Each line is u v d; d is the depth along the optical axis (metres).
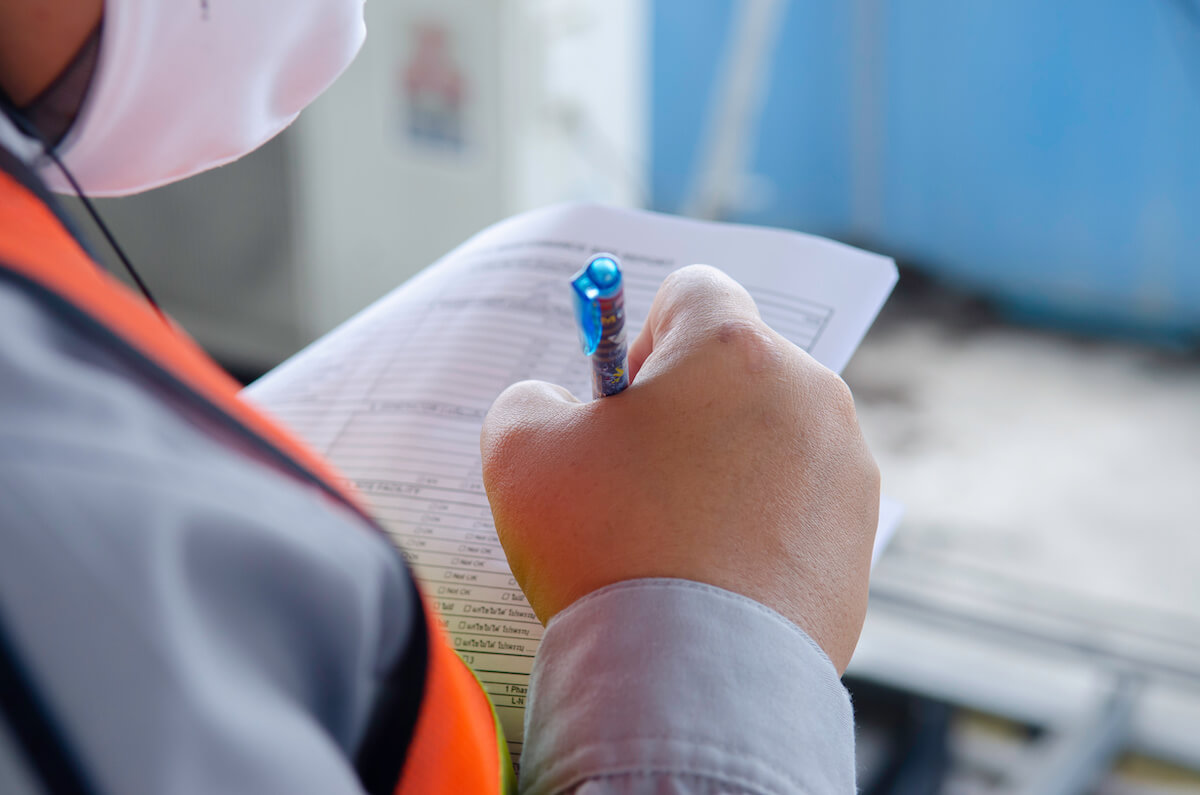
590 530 0.62
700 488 0.61
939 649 1.77
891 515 0.76
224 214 2.31
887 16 3.48
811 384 0.64
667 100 3.89
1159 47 3.12
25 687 0.45
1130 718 1.65
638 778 0.56
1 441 0.45
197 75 0.58
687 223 0.84
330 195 2.32
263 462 0.51
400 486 0.76
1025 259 3.57
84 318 0.49
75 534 0.45
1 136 0.54
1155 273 3.35
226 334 2.45
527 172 2.63
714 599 0.59
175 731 0.46
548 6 2.49
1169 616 2.02
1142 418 2.92
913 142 3.65
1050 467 2.70
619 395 0.64
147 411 0.49
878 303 0.79
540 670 0.60
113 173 0.59
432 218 2.51
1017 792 1.51
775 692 0.58
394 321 0.84
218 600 0.49
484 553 0.73
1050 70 3.31
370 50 2.24
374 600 0.51
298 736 0.49
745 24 2.63
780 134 3.81
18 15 0.55
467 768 0.55
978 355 3.31
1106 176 3.34
